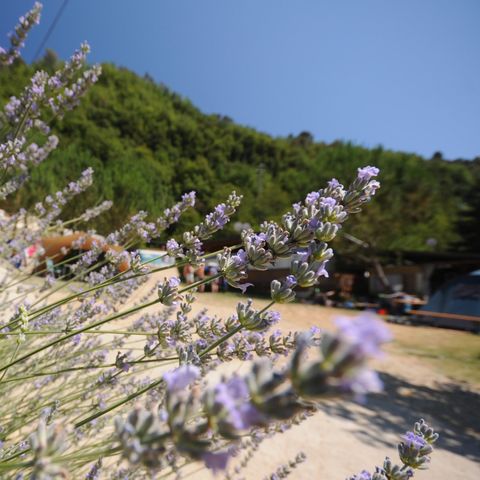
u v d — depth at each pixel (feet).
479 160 205.46
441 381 22.54
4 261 10.21
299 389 1.09
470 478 12.20
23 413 6.23
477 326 38.45
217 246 64.18
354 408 16.71
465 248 77.05
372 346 0.89
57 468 1.58
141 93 207.72
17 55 7.32
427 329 38.83
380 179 69.41
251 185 146.92
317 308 44.75
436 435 3.80
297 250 4.12
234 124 232.12
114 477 5.90
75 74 7.42
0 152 6.37
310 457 11.27
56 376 7.35
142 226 8.23
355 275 67.10
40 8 7.07
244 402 1.37
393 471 3.62
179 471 7.16
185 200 7.88
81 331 4.06
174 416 1.41
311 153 221.66
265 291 51.88
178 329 4.52
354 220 59.77
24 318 4.17
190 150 175.01
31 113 7.36
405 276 65.21
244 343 4.66
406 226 67.46
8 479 3.98
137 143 162.91
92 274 8.27
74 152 78.48
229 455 1.38
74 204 32.19
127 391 7.45
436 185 85.76
